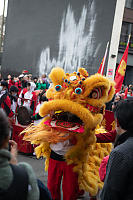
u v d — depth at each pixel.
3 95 4.59
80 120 2.53
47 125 2.57
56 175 2.54
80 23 14.09
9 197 1.10
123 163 1.49
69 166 2.47
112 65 12.68
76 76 2.62
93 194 2.56
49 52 16.09
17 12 18.86
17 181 1.15
